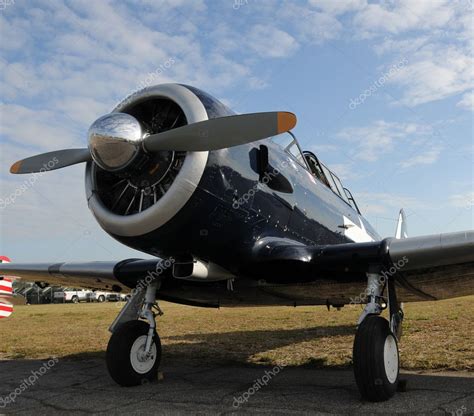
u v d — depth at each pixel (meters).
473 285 5.43
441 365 5.49
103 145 4.04
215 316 16.25
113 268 6.12
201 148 4.05
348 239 6.73
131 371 4.92
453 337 7.74
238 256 4.73
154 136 4.14
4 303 15.89
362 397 3.99
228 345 8.27
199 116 4.23
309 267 4.80
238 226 4.55
